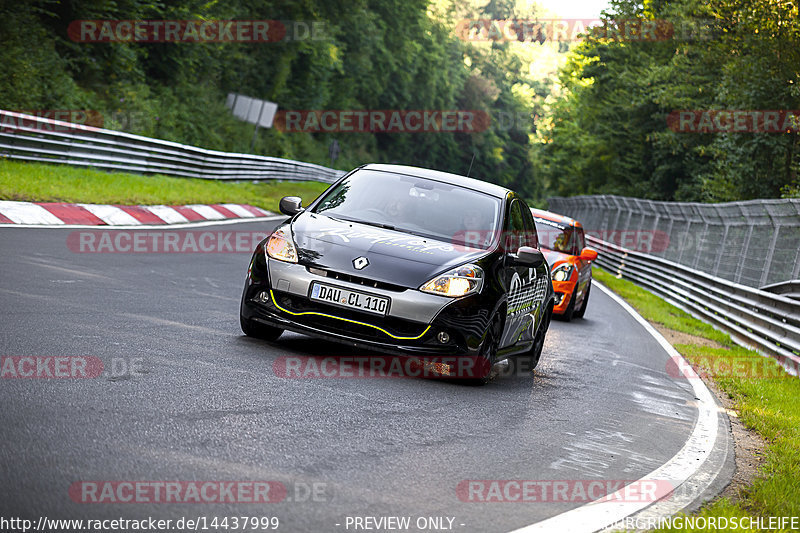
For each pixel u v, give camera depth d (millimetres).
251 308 14750
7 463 7516
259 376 12414
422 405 12453
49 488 7117
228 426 9703
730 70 63562
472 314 14133
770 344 27172
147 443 8664
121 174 46500
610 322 31359
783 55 60406
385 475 8930
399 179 16922
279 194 65500
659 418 14930
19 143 39125
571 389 16297
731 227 39406
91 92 64000
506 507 8555
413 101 172500
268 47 109250
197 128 84375
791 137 62844
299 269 14414
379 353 15852
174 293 19297
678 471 11383
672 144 85438
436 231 15734
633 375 19406
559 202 119000
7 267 18766
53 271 19312
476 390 14461
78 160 43844
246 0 105062
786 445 13984
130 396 10266
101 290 17922
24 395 9664
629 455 11836
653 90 84250
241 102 97000
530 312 17062
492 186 17609
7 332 12711
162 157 53562
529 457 10734
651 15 93375
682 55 80875
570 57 131500
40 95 55656
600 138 101062
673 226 52000
